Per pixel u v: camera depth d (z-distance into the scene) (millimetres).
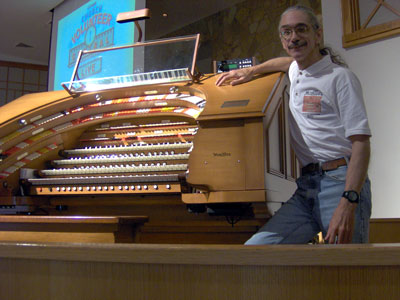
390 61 4758
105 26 6539
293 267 803
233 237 2674
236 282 816
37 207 2990
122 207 2928
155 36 9227
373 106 4848
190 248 833
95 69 3229
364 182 1795
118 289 868
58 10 7867
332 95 1830
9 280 939
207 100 2281
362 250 780
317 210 1853
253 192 1968
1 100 10367
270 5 7195
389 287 779
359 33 4945
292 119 2057
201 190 2100
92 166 2980
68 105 3188
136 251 853
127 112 3123
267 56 7137
